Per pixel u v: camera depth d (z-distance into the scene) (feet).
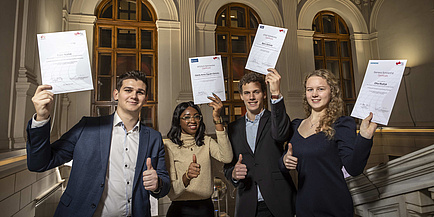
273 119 4.26
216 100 4.72
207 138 5.33
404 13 16.51
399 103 16.93
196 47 15.57
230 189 10.71
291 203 4.34
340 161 3.65
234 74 16.53
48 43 3.31
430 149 2.95
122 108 3.76
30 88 8.07
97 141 3.59
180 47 15.17
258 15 17.30
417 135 14.65
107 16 14.84
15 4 7.81
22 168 7.01
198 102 4.78
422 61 15.44
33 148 3.00
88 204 3.29
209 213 4.87
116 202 3.51
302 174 3.84
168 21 15.12
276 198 4.30
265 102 15.88
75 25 13.79
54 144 3.49
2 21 7.09
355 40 18.57
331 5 18.47
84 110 13.48
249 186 4.53
